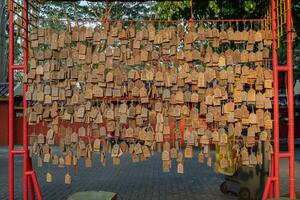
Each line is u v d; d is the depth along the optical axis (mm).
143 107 7398
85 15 18625
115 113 7422
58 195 10672
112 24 7512
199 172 15047
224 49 7680
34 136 7590
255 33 7445
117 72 7414
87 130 7477
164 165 7387
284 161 18516
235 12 10227
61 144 7535
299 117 32312
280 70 7430
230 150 7836
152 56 7414
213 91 7340
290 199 6746
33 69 7527
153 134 7375
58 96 7465
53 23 7926
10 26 7676
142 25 7965
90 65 7453
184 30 7430
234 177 10180
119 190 11508
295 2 10336
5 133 30266
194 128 7379
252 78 7375
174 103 7355
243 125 7383
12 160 7699
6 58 35938
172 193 11047
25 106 7617
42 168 15594
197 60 7363
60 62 7504
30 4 7875
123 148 7453
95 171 15312
